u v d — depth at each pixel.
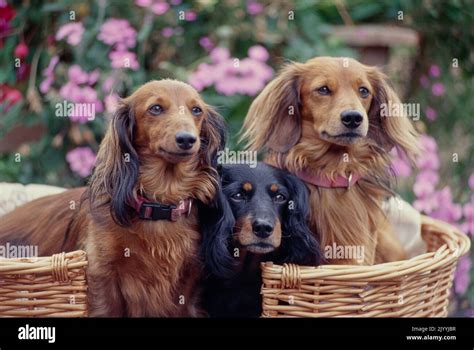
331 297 1.54
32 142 2.70
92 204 1.58
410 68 3.03
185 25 2.63
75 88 2.41
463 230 2.82
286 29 2.68
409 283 1.61
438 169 3.03
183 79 2.46
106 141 1.58
